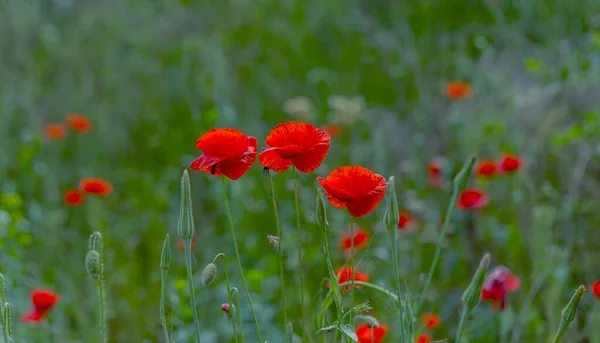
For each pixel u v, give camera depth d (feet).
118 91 33.19
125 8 37.70
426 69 32.99
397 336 14.90
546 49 30.17
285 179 24.09
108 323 19.43
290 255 19.90
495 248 20.58
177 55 33.96
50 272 20.93
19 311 17.75
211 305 18.15
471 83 30.30
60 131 26.20
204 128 25.86
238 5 36.99
